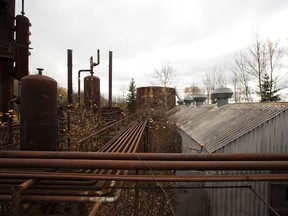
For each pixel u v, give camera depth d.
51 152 2.77
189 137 12.16
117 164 2.53
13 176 2.55
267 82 26.44
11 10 7.95
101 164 2.52
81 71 16.05
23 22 7.68
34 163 2.50
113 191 2.74
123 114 17.97
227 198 7.40
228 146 7.48
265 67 26.72
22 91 4.21
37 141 4.16
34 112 4.16
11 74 8.30
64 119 9.49
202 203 7.85
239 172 7.41
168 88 27.34
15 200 2.14
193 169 2.58
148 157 2.73
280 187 7.50
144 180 2.66
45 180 2.81
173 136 17.30
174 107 27.62
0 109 7.89
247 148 7.52
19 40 7.62
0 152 2.73
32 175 2.56
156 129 17.61
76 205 2.82
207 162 2.59
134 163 2.54
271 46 26.38
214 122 11.23
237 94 39.53
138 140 7.07
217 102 14.88
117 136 7.96
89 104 15.30
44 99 4.22
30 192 2.54
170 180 2.70
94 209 2.32
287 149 7.63
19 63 7.59
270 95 26.19
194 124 14.10
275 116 7.65
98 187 2.70
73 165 2.51
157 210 7.97
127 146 5.52
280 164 2.60
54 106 4.42
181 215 7.89
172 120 19.00
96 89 15.66
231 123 9.24
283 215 7.44
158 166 2.55
